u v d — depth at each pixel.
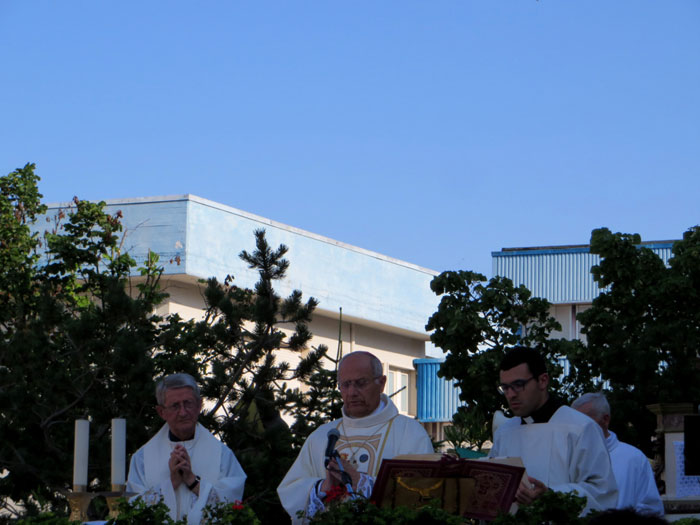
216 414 14.06
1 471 13.88
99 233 18.59
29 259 19.23
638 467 8.55
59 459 13.33
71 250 18.22
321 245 29.23
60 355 14.04
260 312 13.93
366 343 31.19
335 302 29.50
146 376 13.11
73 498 7.02
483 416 15.07
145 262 18.23
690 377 15.81
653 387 15.84
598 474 6.91
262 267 14.33
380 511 5.64
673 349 16.11
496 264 32.69
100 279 17.58
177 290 25.34
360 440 7.53
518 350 7.14
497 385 16.72
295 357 25.75
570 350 16.98
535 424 7.12
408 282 32.16
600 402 8.63
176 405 7.86
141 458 8.02
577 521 5.69
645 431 15.69
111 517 6.56
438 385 31.86
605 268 17.50
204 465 7.87
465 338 17.14
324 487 6.80
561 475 6.91
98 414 13.20
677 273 17.33
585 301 31.72
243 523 5.84
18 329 14.93
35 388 13.72
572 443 6.94
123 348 13.14
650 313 17.48
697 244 17.58
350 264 30.14
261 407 13.86
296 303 14.34
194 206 25.33
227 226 26.22
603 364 16.44
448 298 17.42
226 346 14.27
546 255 32.31
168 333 14.47
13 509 14.69
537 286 32.25
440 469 5.98
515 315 17.31
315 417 13.95
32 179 20.28
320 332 29.59
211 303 14.27
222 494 7.57
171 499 7.43
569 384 17.75
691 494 12.59
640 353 15.97
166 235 25.16
